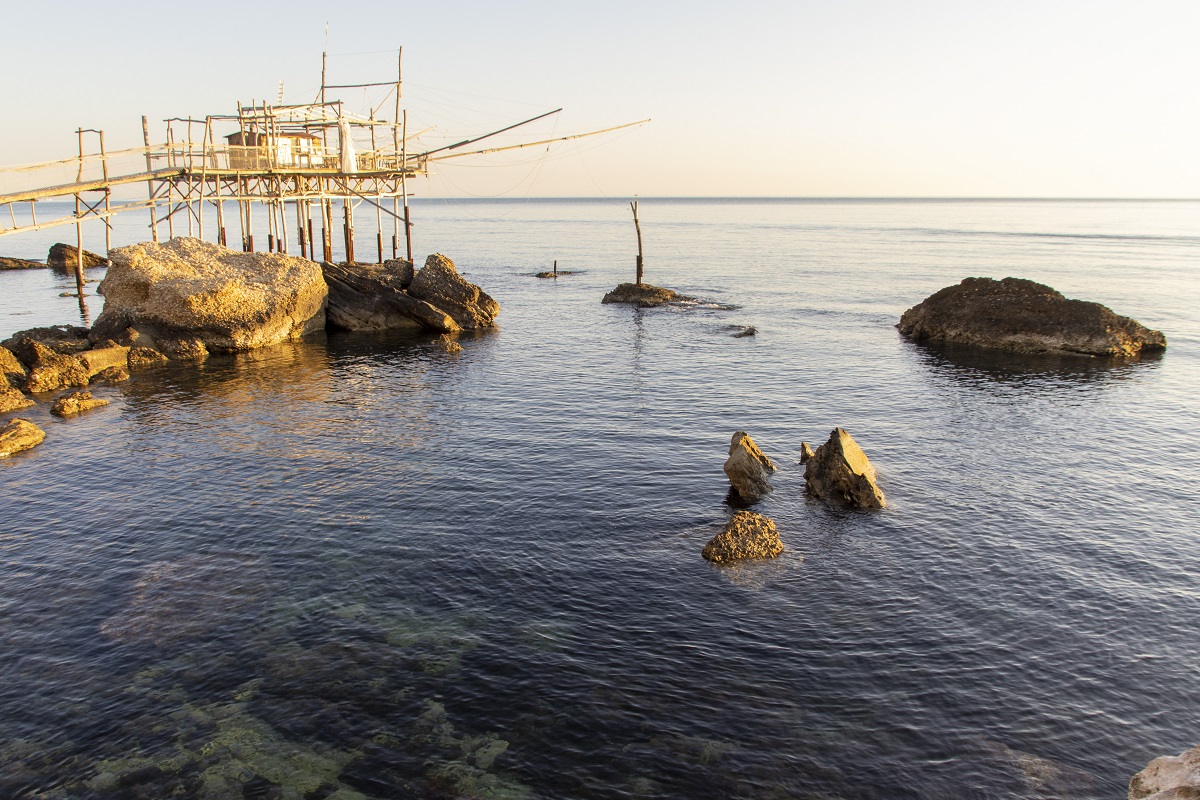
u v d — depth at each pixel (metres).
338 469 28.97
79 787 13.51
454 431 33.72
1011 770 13.99
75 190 57.91
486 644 17.83
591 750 14.38
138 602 19.58
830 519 24.92
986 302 54.12
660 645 17.81
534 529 23.98
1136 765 14.20
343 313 59.09
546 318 66.69
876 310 70.00
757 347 53.16
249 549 22.52
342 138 70.19
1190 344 53.72
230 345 50.09
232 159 63.19
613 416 36.19
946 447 31.86
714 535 23.75
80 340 49.25
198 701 15.80
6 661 17.06
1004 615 19.25
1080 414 36.69
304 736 14.79
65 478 27.92
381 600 19.77
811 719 15.29
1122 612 19.44
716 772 13.82
